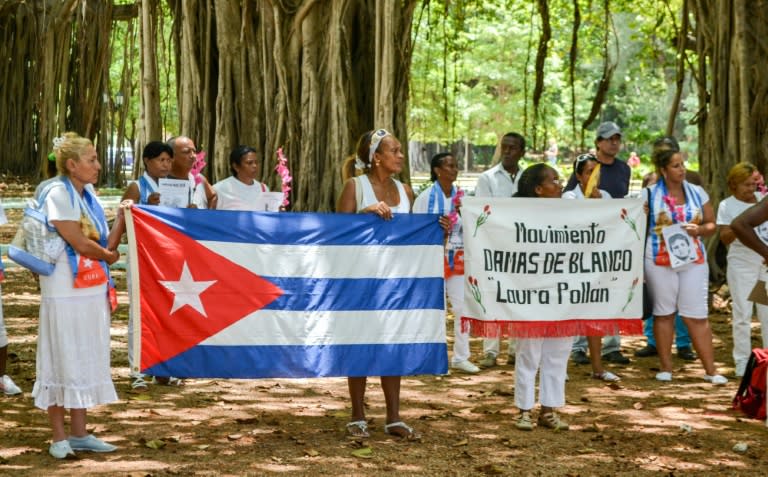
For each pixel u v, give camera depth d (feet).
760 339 34.12
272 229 20.52
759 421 22.99
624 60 168.86
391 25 45.16
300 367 20.53
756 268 27.84
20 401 23.95
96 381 19.29
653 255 27.37
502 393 25.75
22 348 30.60
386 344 20.86
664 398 25.32
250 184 28.48
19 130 103.81
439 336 21.16
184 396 24.90
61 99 75.46
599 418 23.12
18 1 99.55
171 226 20.07
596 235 22.04
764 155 41.78
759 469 19.11
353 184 21.54
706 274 27.61
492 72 137.28
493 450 20.24
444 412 23.58
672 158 27.22
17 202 82.48
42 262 18.61
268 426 21.99
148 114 51.85
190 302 20.10
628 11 80.94
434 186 27.55
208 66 50.16
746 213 21.58
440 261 21.24
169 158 25.71
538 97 47.70
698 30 44.98
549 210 21.83
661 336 27.73
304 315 20.57
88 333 19.15
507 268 21.66
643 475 18.61
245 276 20.35
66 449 19.12
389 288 20.94
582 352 30.37
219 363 20.22
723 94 43.32
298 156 48.73
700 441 21.13
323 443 20.56
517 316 21.58
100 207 19.67
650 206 27.45
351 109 48.62
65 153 18.94
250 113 49.55
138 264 19.93
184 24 50.47
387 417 21.34
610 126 29.55
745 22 41.78
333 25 47.83
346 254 20.80
